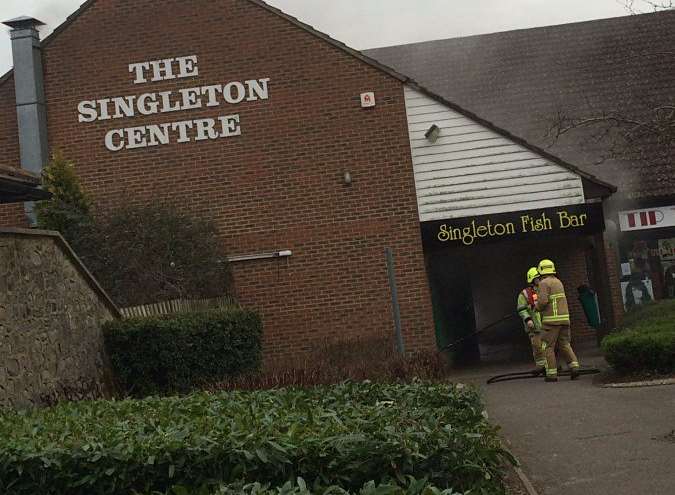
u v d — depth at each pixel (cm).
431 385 1020
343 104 2134
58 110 2180
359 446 661
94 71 2178
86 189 2145
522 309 1814
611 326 2188
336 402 888
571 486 864
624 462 937
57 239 1356
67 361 1338
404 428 727
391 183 2117
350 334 2091
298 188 2127
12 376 1167
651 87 2994
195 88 2159
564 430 1143
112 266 1927
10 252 1218
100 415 854
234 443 671
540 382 1723
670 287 2706
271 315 2108
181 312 1609
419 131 2127
